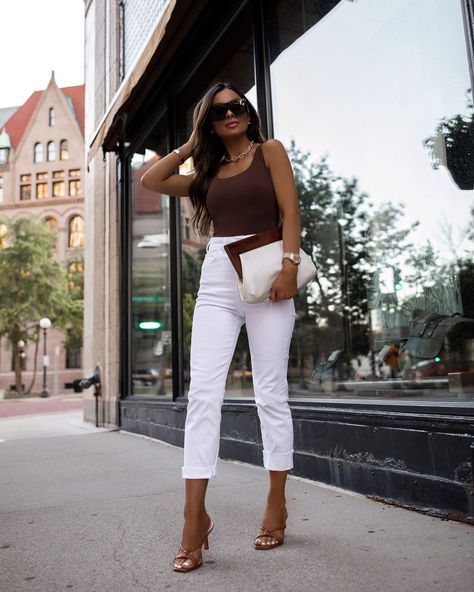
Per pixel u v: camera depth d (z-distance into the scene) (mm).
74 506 2545
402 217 3527
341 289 4098
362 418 2570
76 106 47719
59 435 6227
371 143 3842
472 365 2691
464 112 2889
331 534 1917
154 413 5434
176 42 4625
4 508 2566
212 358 1809
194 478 1705
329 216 4285
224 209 1890
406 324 3320
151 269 6094
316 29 3992
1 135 43406
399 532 1908
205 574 1586
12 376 38438
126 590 1498
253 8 4016
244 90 4227
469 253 2912
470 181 2898
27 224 29078
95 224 8008
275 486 1838
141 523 2189
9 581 1605
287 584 1476
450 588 1389
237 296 1849
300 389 3721
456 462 2078
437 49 3059
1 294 27859
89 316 8109
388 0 3379
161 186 2049
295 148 4090
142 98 5586
